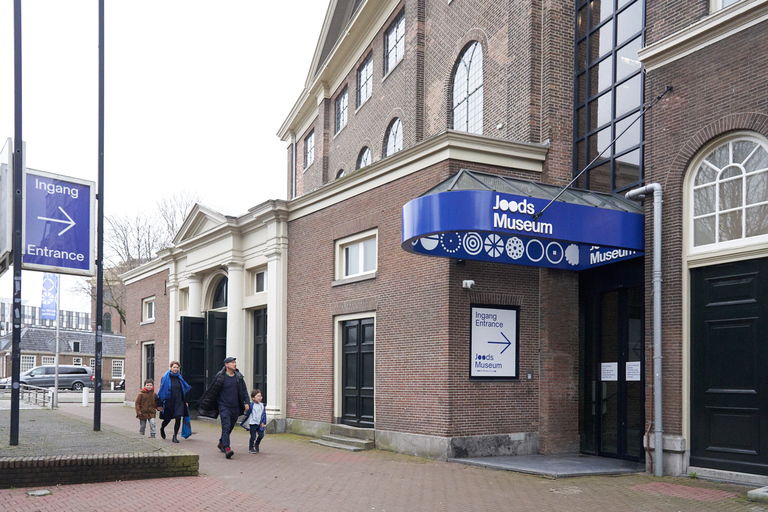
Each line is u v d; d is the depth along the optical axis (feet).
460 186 35.40
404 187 46.26
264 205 61.57
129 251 161.58
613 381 42.63
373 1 76.33
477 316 42.55
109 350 207.00
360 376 50.49
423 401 42.83
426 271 43.57
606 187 44.50
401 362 45.21
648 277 37.60
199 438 52.80
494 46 53.57
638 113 42.19
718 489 31.01
